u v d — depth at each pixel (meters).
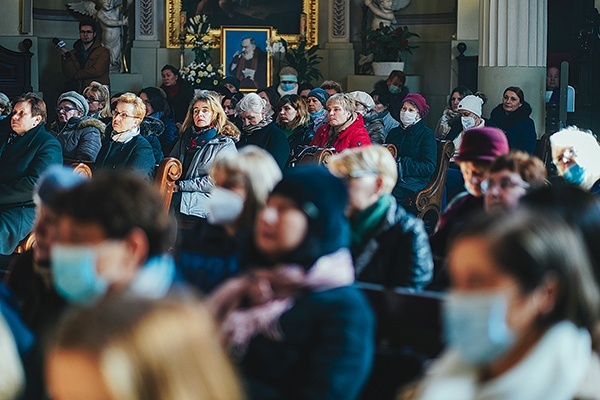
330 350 3.76
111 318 2.05
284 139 10.66
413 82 21.78
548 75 18.80
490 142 6.05
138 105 9.80
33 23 21.09
